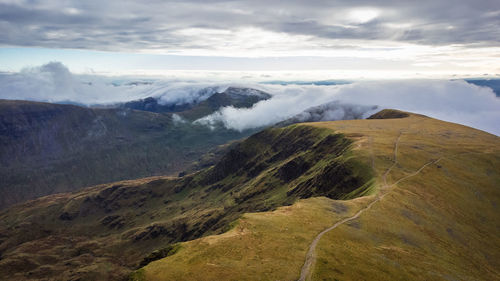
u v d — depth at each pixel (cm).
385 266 6800
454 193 13175
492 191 13988
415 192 12350
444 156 17600
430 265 7438
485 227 11400
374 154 17700
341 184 16638
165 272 5912
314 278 5841
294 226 8088
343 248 7144
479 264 8781
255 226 7856
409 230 9069
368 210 9862
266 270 6041
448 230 10100
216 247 6775
